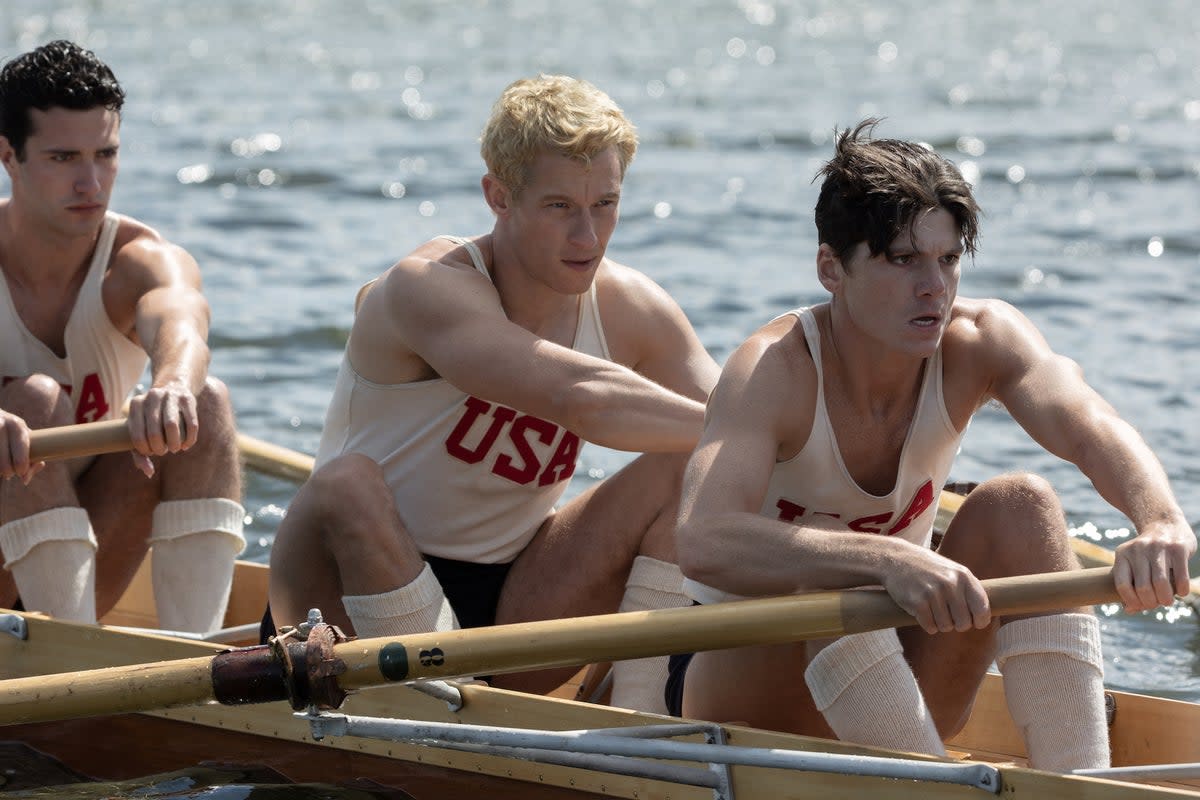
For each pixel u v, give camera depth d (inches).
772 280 1392.7
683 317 544.1
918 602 379.9
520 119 484.4
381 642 419.2
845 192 418.0
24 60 581.9
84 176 586.6
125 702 433.4
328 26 3816.4
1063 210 1756.9
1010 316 452.4
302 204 1768.0
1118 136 2300.7
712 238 1590.8
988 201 1822.1
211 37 3528.5
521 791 450.6
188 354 561.3
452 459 518.0
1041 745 419.5
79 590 562.3
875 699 420.2
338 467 495.5
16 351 612.1
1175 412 997.2
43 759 527.8
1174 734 481.4
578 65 3144.7
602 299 527.8
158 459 597.0
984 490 438.3
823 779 406.6
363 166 2004.2
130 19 3811.5
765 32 3927.2
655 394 479.5
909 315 413.4
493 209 512.4
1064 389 433.1
